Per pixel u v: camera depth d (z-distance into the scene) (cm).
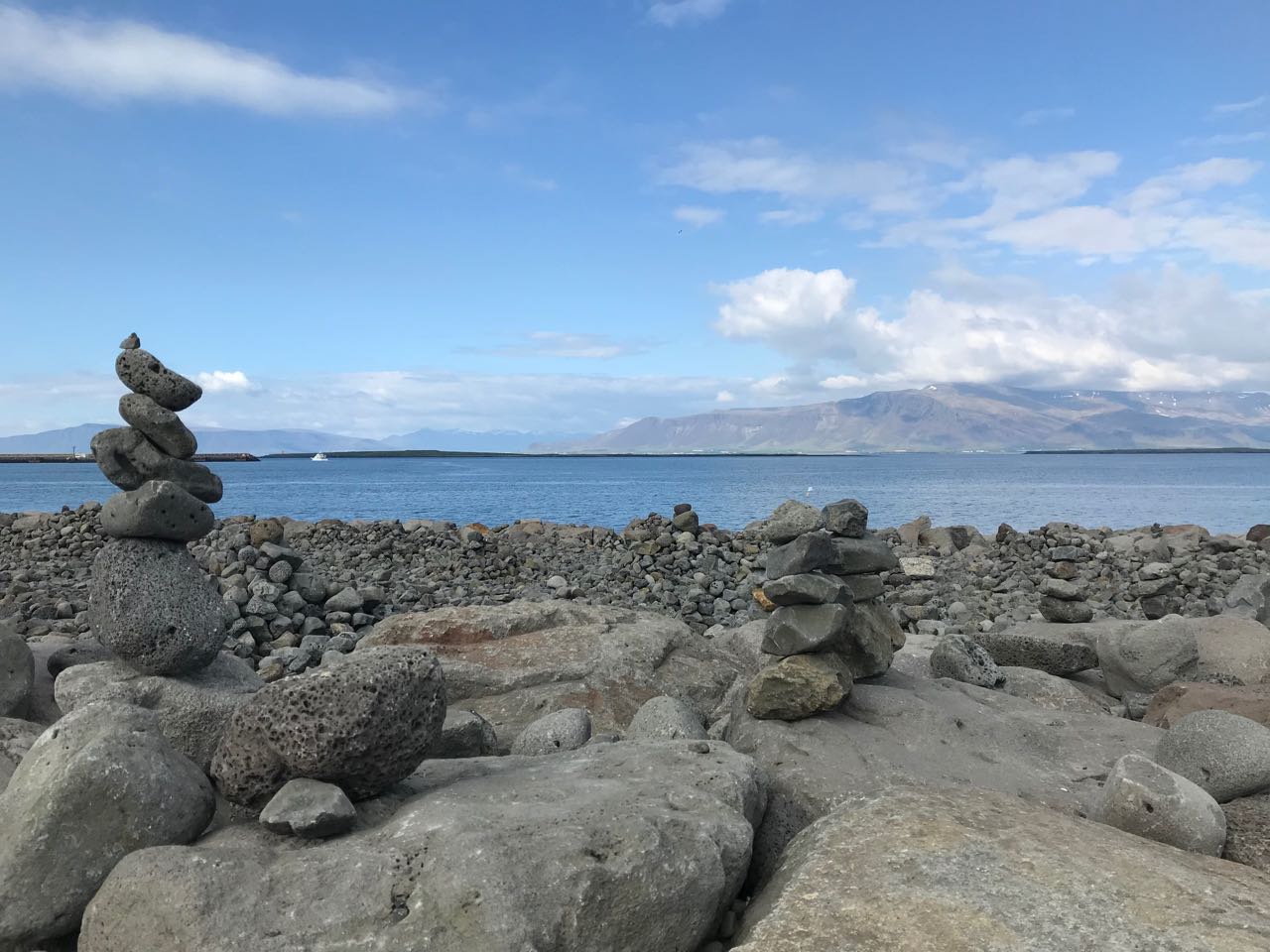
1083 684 939
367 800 461
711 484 8144
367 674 443
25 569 1728
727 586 1742
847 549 727
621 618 912
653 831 407
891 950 349
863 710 659
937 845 417
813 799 542
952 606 1527
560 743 631
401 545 2014
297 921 361
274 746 436
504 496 6112
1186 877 392
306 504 5228
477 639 864
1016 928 354
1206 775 549
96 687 543
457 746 614
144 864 378
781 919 377
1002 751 629
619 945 384
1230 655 905
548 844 392
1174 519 4344
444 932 356
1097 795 521
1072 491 7069
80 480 8862
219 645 568
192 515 573
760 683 638
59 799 400
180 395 575
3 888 392
